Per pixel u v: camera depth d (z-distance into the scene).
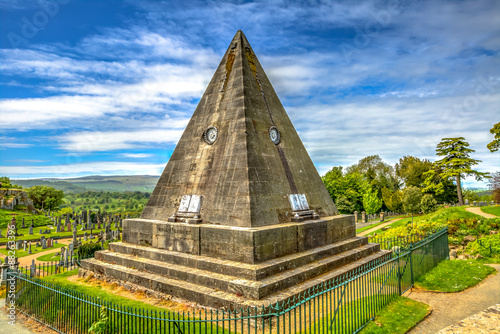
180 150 17.69
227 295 10.91
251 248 12.06
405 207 45.00
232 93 16.80
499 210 37.53
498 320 8.87
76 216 61.56
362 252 16.66
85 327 9.60
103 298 12.28
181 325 9.48
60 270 22.39
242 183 13.96
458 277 16.14
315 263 13.76
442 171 54.97
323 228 15.88
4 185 78.94
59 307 10.80
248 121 15.57
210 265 12.53
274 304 10.09
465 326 8.60
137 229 16.56
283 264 12.44
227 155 15.25
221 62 18.75
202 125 17.34
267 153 15.82
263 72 19.11
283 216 14.74
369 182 70.88
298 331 9.02
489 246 22.20
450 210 40.62
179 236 14.57
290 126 19.05
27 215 58.09
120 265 15.16
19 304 12.64
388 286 12.30
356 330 9.35
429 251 17.56
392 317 10.83
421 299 13.32
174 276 12.90
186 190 16.09
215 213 14.28
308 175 18.19
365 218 56.19
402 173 72.75
